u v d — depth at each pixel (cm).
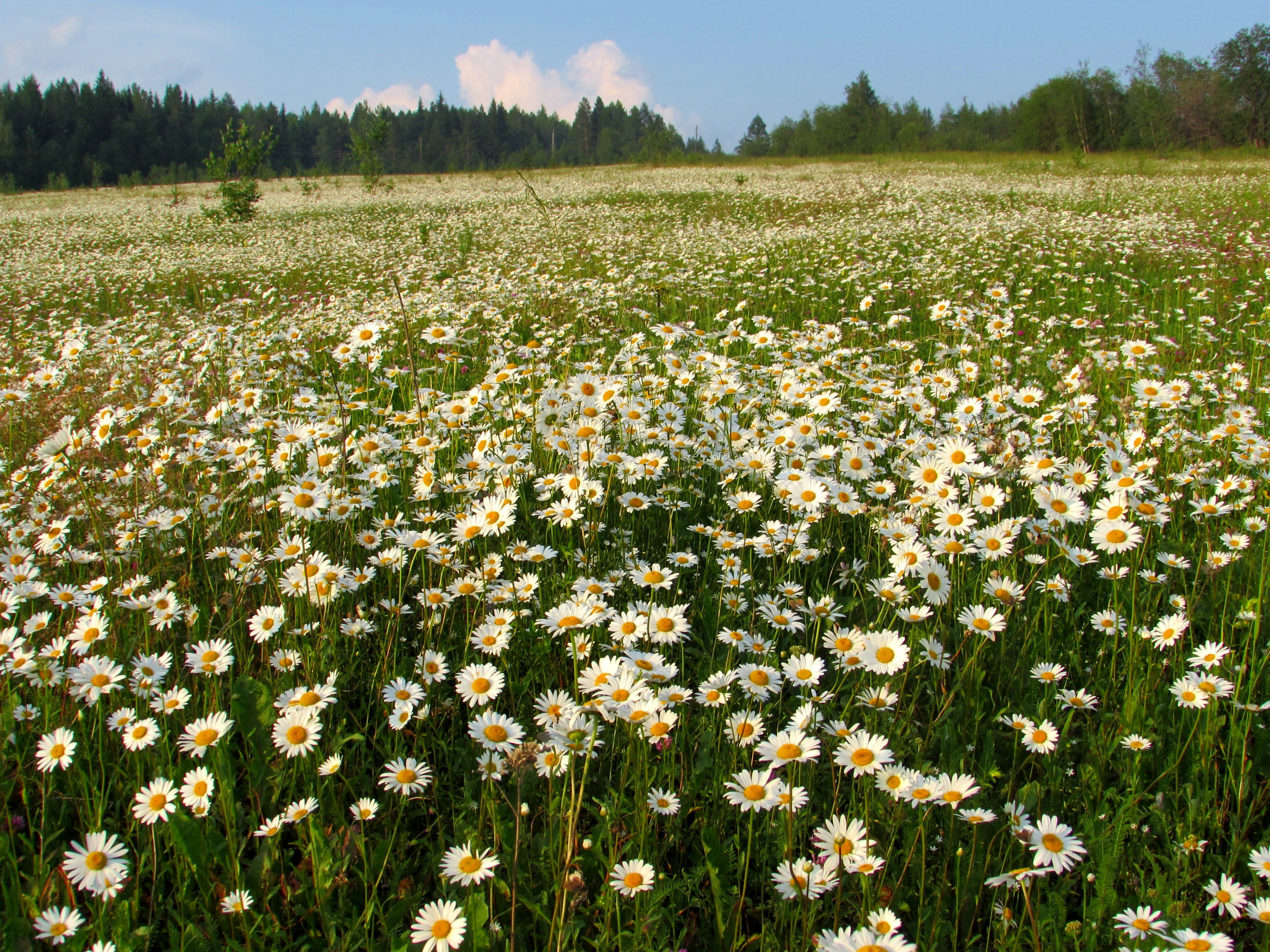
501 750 190
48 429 422
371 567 290
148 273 1248
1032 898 177
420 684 240
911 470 313
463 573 285
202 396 477
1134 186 2150
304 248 1566
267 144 2422
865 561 305
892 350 611
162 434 392
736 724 198
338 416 403
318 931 177
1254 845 190
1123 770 210
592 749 177
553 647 259
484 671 222
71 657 243
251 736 206
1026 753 221
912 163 3706
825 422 406
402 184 3784
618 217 1912
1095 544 268
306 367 557
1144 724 220
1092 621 253
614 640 225
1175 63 4078
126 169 8962
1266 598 274
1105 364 517
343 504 312
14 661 213
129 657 240
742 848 194
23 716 215
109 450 387
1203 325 674
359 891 187
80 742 215
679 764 214
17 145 8369
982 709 236
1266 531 307
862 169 3422
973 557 295
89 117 9088
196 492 337
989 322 609
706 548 340
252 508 326
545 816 201
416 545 287
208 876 177
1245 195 1798
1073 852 155
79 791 207
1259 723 216
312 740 199
